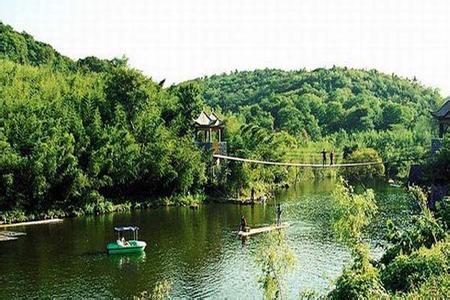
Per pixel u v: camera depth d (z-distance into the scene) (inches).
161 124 3681.1
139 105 3641.7
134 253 2197.3
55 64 5502.0
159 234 2546.8
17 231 2618.1
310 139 6382.9
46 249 2262.6
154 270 1969.7
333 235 2461.9
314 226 2679.6
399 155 4992.6
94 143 3272.6
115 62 5703.7
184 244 2348.7
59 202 3063.5
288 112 7091.5
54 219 2915.8
